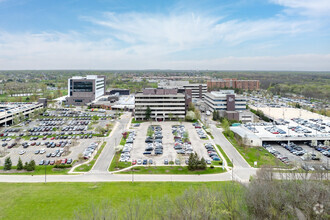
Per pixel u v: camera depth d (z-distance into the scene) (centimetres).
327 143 12225
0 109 19100
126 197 7312
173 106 18388
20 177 8856
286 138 12756
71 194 7544
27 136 14175
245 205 6438
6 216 6372
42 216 6353
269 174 7825
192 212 5859
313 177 8012
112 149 11875
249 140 12575
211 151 11288
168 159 10581
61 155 11100
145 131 15275
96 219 5856
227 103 19600
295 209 6203
